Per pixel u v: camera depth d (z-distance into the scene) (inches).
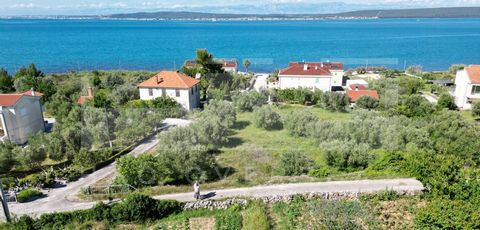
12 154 1223.5
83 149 1228.5
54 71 4788.4
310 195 939.3
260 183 1003.3
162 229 840.9
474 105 2021.4
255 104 1606.8
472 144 1158.3
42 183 1045.8
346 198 939.3
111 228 845.2
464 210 712.4
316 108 1729.8
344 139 1168.2
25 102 1630.2
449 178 842.8
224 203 917.8
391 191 936.3
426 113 1726.1
